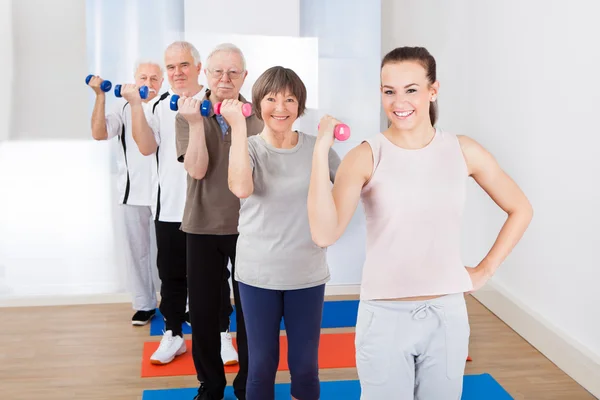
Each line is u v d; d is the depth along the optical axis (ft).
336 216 5.49
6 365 10.97
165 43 13.98
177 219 10.80
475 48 13.69
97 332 12.56
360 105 14.56
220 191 8.41
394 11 15.42
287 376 10.30
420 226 5.57
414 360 5.87
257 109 7.53
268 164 7.42
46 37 13.94
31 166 14.12
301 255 7.42
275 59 14.03
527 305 12.26
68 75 14.07
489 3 13.07
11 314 13.66
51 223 14.26
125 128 12.36
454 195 5.65
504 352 11.47
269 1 13.89
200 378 8.86
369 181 5.64
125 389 10.02
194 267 8.57
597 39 9.77
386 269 5.61
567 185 10.77
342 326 12.66
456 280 5.66
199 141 8.09
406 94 5.54
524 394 9.86
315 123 14.46
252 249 7.50
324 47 14.32
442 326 5.65
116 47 13.88
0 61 13.87
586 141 10.17
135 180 12.53
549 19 11.08
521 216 5.97
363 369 5.77
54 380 10.37
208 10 13.73
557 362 10.93
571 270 10.76
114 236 14.43
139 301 12.90
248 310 7.59
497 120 13.00
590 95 10.00
